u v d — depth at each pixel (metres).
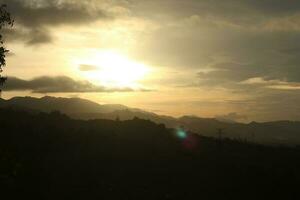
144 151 68.00
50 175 51.59
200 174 58.31
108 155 63.25
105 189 50.12
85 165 57.72
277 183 55.62
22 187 45.25
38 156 58.50
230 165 63.09
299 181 57.53
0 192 42.62
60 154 61.50
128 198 48.34
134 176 55.81
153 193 50.38
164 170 59.09
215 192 52.41
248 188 54.19
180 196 50.16
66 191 47.72
